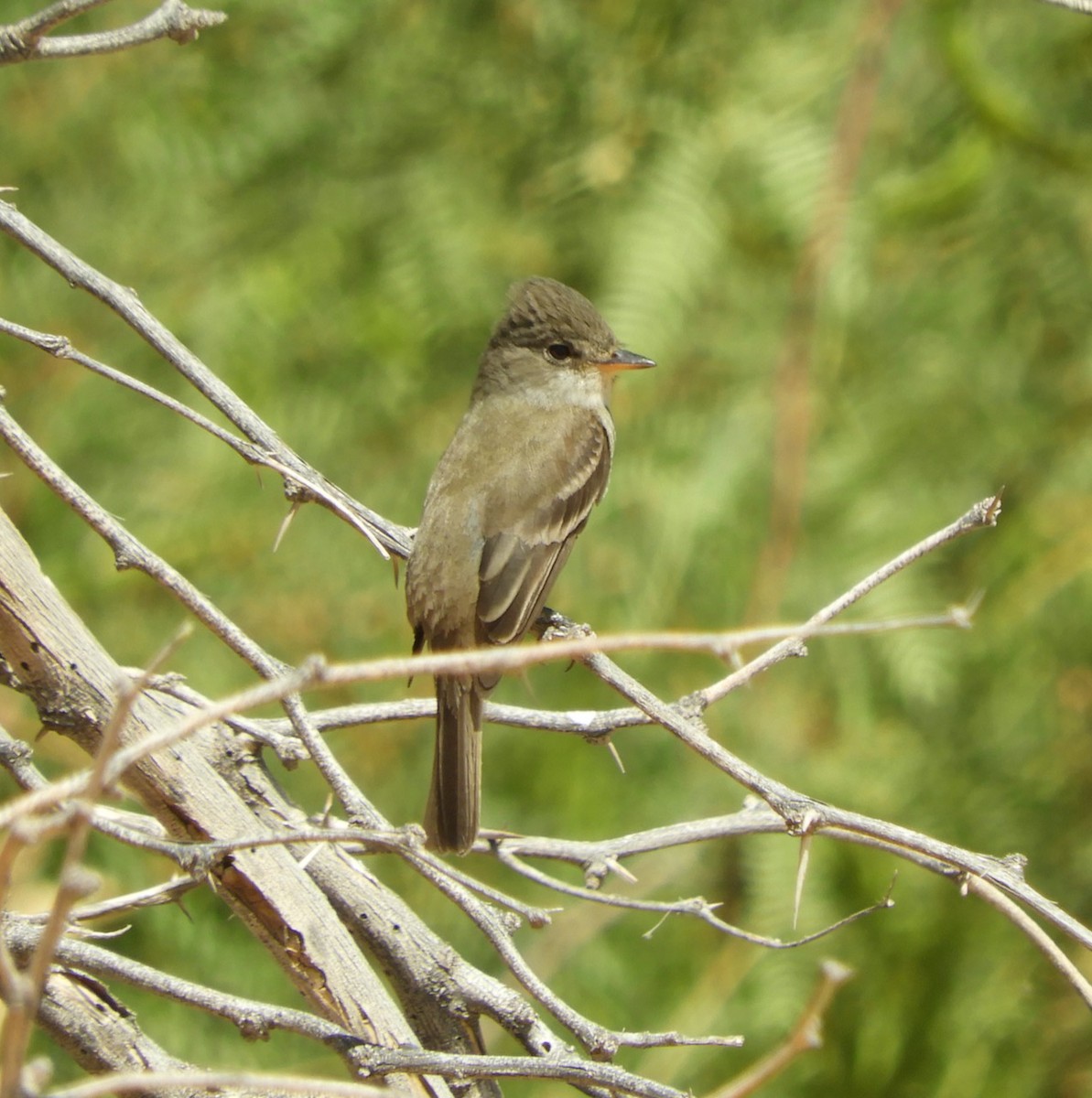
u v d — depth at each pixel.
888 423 11.12
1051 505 11.05
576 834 10.72
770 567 10.50
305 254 11.45
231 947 9.98
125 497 11.22
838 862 10.66
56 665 5.46
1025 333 11.28
